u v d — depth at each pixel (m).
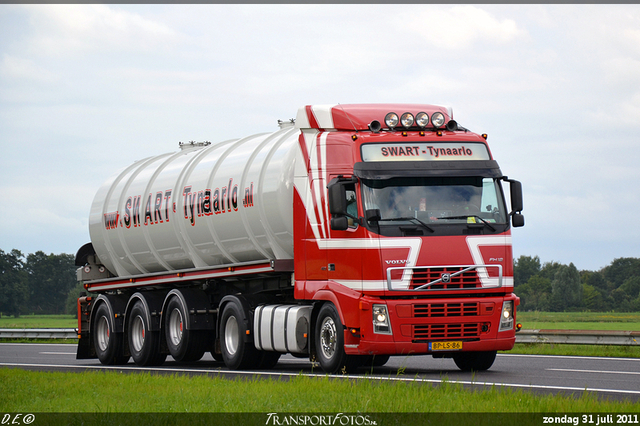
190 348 32.81
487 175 25.05
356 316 24.30
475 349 24.45
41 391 21.83
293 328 27.05
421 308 24.08
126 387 22.00
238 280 32.06
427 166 24.80
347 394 18.64
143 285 37.62
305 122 26.91
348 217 24.66
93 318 38.47
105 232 39.12
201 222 32.44
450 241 24.27
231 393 19.58
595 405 16.42
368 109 26.45
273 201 28.27
